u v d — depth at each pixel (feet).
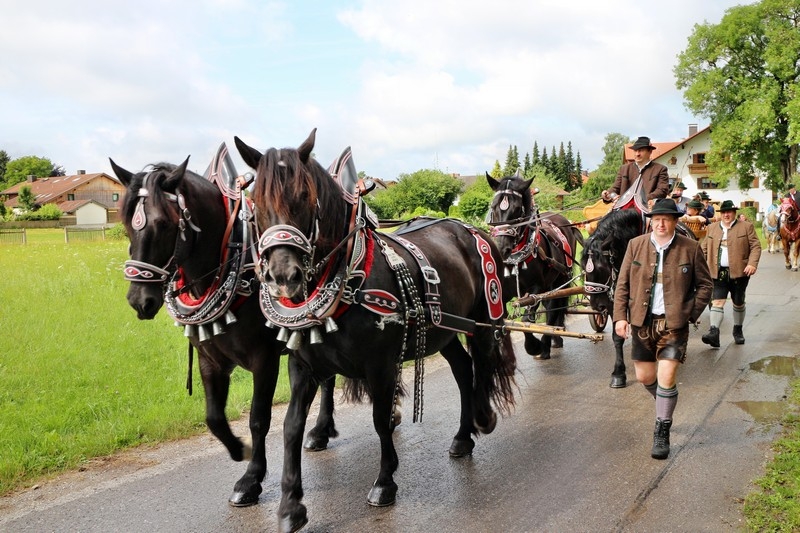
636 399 20.36
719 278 26.86
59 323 28.45
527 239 24.66
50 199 225.15
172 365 23.45
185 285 13.29
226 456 16.10
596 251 21.59
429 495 13.78
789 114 111.04
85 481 14.60
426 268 14.07
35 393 19.84
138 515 12.98
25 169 347.15
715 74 123.54
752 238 26.43
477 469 15.12
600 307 22.03
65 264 48.24
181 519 12.83
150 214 12.31
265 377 13.65
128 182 13.39
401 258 13.50
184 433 17.51
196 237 13.11
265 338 13.65
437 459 15.79
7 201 243.19
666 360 15.65
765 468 14.60
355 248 12.40
